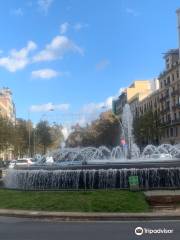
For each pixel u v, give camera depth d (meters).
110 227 12.67
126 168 20.11
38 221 14.38
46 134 130.12
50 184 20.91
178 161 22.58
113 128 136.12
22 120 128.38
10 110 169.25
